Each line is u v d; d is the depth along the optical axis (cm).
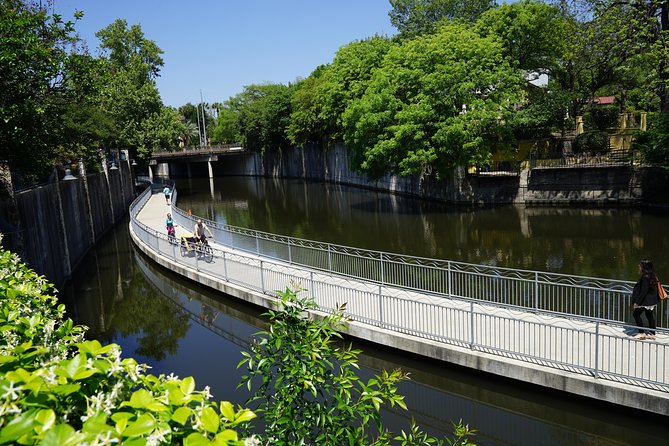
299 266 1936
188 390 279
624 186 3284
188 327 1720
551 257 2267
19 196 1645
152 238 2469
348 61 5094
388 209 3900
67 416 245
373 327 1299
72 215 2522
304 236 3106
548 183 3509
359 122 3472
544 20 3519
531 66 3756
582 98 3941
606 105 3841
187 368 1378
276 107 7588
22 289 514
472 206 3688
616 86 4544
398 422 1055
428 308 1341
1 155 1344
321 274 1767
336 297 1435
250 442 269
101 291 2144
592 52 3422
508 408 1083
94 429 212
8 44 1216
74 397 251
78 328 421
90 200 3036
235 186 7169
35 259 1753
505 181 3650
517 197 3622
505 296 1383
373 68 4394
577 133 3800
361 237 2977
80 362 257
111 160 4353
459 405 1127
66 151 2670
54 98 1479
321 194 5388
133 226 3069
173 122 5284
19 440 200
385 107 3434
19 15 1310
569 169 3416
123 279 2312
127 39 5697
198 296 2002
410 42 3603
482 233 2852
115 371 272
